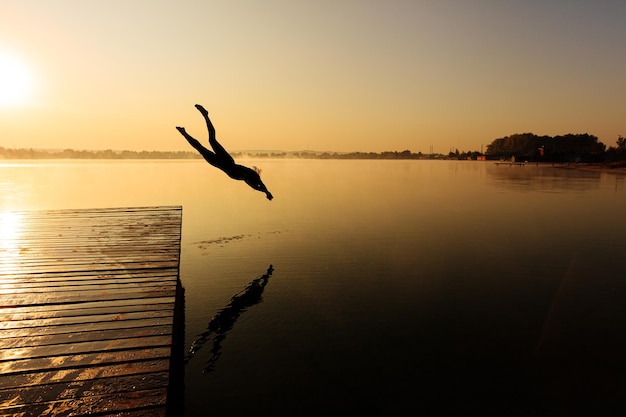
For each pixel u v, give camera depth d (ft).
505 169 458.91
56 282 32.17
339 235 87.97
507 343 37.86
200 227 97.86
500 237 85.35
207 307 47.91
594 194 174.81
